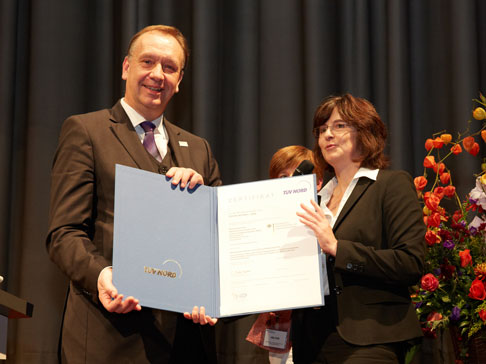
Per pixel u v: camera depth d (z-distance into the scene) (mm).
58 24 3459
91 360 1838
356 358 1852
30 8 3482
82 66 3469
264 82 3557
